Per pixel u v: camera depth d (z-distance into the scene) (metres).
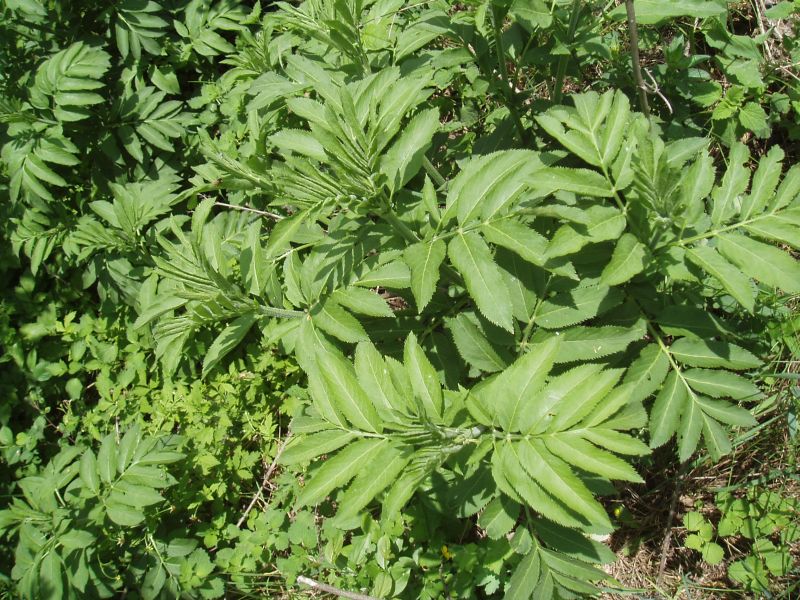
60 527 0.86
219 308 0.75
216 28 1.20
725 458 0.87
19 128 1.00
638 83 0.80
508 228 0.68
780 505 0.83
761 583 0.81
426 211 0.77
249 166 0.79
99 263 1.06
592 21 0.84
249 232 0.82
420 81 0.74
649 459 0.90
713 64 1.04
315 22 0.85
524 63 0.91
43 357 1.11
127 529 0.92
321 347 0.75
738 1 0.99
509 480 0.60
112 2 1.10
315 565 0.86
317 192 0.68
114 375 1.06
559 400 0.61
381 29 0.89
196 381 0.99
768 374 0.83
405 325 0.85
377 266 0.76
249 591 0.91
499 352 0.77
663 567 0.87
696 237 0.68
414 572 0.86
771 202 0.67
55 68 0.99
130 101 1.10
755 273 0.63
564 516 0.58
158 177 1.12
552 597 0.73
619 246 0.66
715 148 0.99
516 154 0.70
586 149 0.69
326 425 0.66
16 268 1.14
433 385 0.63
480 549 0.81
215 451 0.94
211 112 1.13
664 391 0.72
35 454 1.07
